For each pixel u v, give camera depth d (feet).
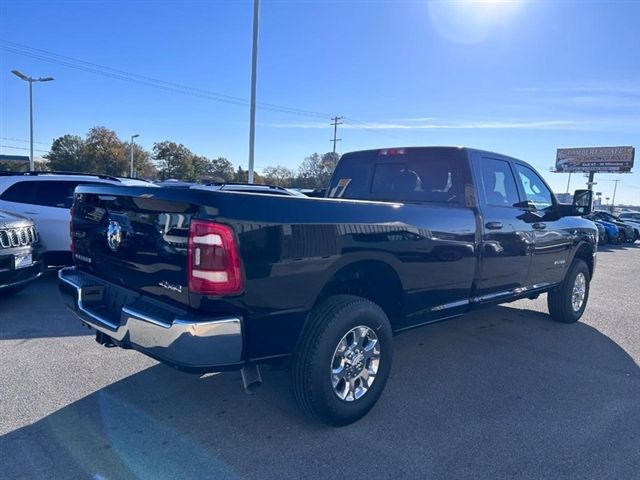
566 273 20.43
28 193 25.54
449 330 19.66
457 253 13.87
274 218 9.55
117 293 11.27
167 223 9.58
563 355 16.85
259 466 9.53
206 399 12.36
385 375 11.80
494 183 16.01
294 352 10.46
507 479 9.34
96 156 230.89
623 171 184.85
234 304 9.12
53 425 10.84
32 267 20.45
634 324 21.71
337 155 173.68
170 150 256.73
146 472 9.21
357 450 10.21
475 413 12.11
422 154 16.14
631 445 10.71
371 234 11.28
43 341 16.26
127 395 12.44
